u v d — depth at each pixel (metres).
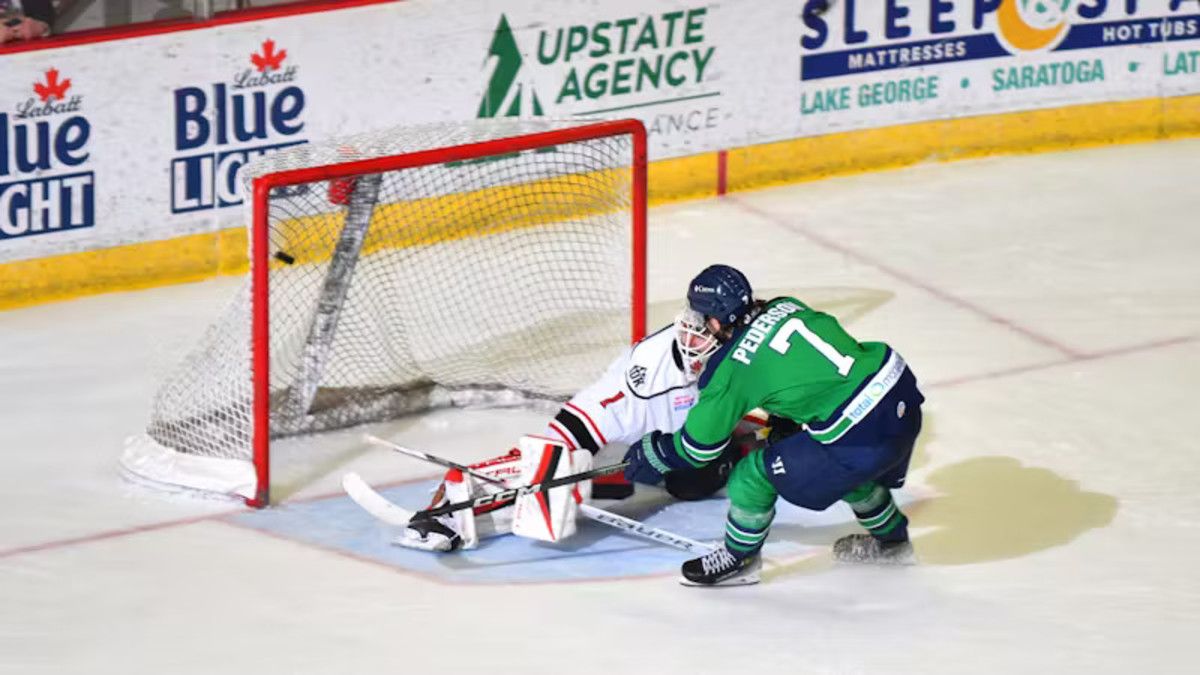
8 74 23.20
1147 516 18.80
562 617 16.72
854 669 15.75
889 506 17.30
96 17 23.67
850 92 28.41
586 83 26.66
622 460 18.08
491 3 25.72
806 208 27.58
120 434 20.78
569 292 23.38
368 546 18.22
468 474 17.91
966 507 19.02
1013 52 29.12
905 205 27.70
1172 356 22.75
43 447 20.42
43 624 16.61
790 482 16.42
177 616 16.78
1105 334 23.38
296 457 20.17
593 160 22.25
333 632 16.45
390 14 25.19
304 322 21.95
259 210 18.47
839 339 16.39
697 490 19.09
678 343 18.33
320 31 24.84
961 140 29.33
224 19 24.23
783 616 16.73
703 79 27.42
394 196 23.41
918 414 16.53
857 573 17.62
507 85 26.17
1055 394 21.70
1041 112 29.56
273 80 24.78
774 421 17.20
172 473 19.36
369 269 23.27
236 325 19.70
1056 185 28.45
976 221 27.12
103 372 22.39
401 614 16.78
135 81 23.98
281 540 18.34
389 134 21.64
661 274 25.23
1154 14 29.61
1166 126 30.17
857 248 26.20
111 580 17.47
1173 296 24.58
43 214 23.97
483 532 18.48
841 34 28.08
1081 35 29.38
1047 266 25.59
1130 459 20.11
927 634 16.41
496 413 21.33
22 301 24.19
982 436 20.64
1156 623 16.61
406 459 20.19
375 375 21.52
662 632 16.42
